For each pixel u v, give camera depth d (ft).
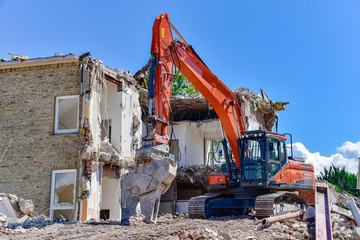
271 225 39.50
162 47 47.75
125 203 40.83
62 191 61.05
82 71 63.31
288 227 39.58
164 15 48.88
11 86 65.98
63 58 63.77
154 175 39.99
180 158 92.38
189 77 51.31
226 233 32.35
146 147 40.81
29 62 65.05
